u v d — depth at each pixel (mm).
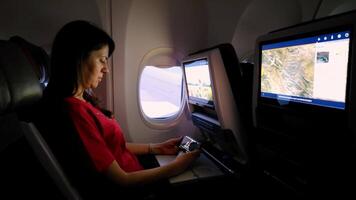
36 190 783
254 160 1228
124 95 1766
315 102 820
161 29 1762
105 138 1146
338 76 728
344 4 2123
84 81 1062
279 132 988
